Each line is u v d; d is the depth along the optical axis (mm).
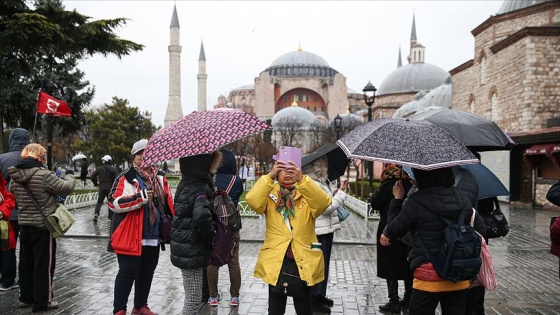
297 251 4324
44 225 6051
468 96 36219
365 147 4094
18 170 6016
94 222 15336
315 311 6293
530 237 13930
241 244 11992
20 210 6082
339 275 8617
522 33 26266
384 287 7781
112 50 14297
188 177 4695
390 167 6336
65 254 10133
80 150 48188
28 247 6262
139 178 5773
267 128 4621
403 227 4039
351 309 6516
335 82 95625
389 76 76375
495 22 31766
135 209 5477
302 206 4473
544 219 18703
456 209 3908
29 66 15445
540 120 26078
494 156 28797
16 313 6055
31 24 11836
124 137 46625
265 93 95188
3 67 15078
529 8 30219
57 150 45906
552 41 25875
